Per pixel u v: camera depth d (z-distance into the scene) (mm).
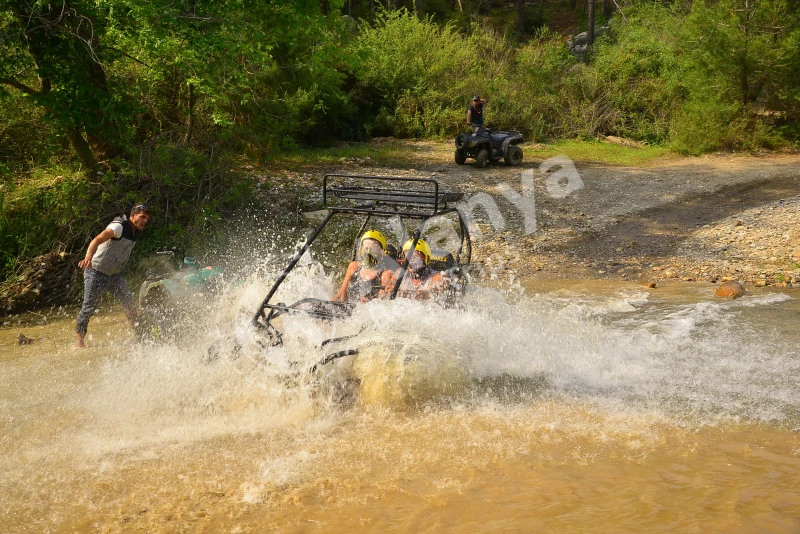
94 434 5141
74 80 10602
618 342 7078
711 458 4488
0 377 6527
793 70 21344
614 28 32781
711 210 14172
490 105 25125
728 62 21516
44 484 4336
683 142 22125
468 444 4809
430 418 5301
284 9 12352
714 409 5359
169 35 10547
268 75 15641
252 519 3871
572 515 3812
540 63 27922
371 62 24141
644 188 16328
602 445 4742
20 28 9992
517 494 4074
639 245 12078
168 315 7457
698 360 6535
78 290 9844
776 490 4027
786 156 20953
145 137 13023
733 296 8930
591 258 11469
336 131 23297
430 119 24391
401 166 18531
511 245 12086
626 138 24875
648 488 4098
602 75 26344
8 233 10398
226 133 12359
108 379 6367
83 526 3834
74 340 7930
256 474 4426
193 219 11422
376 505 3994
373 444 4848
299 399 5508
